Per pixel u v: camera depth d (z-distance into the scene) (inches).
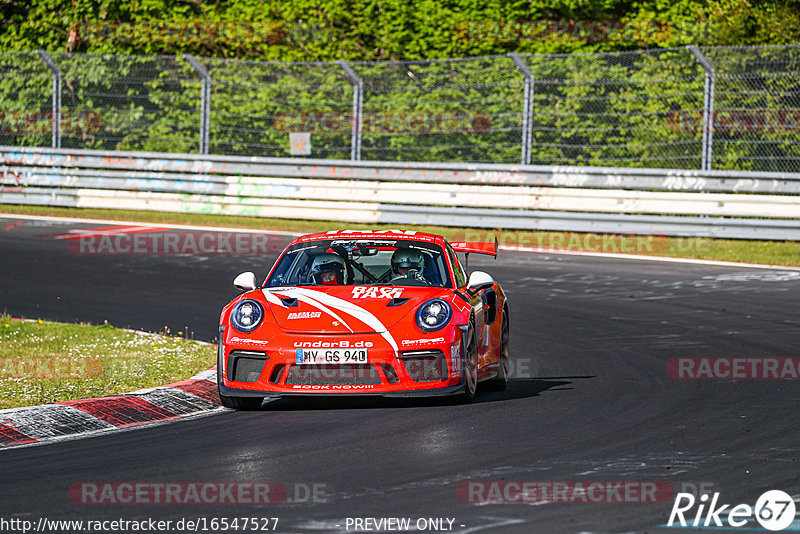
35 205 3469.5
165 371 1379.2
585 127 3002.0
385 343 1133.7
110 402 1187.3
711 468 900.6
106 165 3344.0
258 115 3314.5
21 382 1304.1
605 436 1026.7
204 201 3230.8
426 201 2987.2
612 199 2800.2
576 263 2460.6
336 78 3319.4
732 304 1939.0
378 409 1175.6
